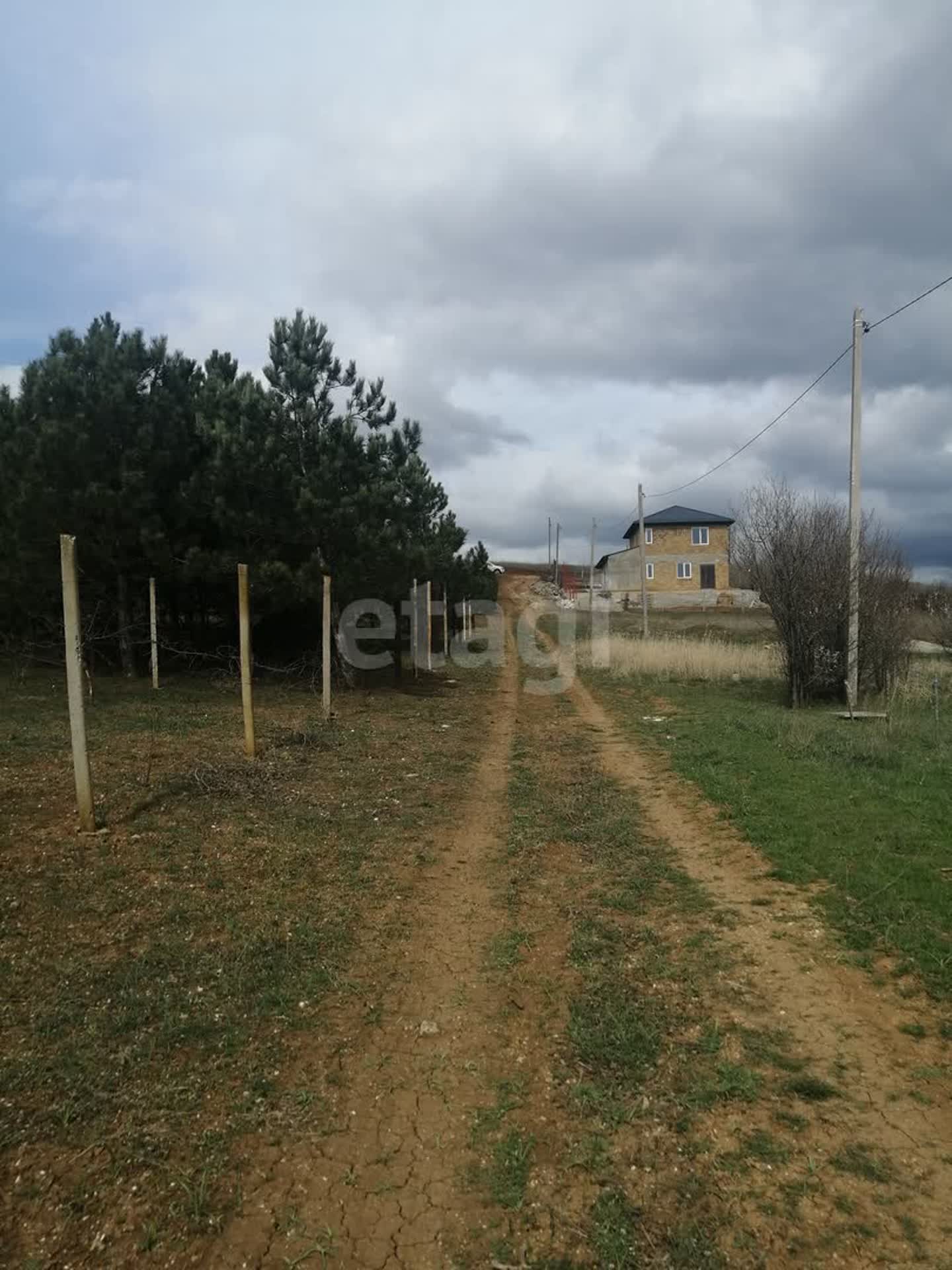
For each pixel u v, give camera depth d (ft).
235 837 21.24
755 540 55.52
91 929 15.43
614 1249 8.41
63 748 30.22
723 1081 11.21
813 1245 8.38
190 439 51.44
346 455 50.08
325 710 41.16
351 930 16.46
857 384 47.96
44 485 45.50
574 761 34.55
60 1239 8.45
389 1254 8.43
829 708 50.24
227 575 50.19
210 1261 8.29
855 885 17.61
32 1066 11.19
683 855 21.16
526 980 14.60
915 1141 9.90
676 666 68.03
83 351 48.52
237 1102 10.78
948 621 78.89
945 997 13.03
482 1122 10.57
